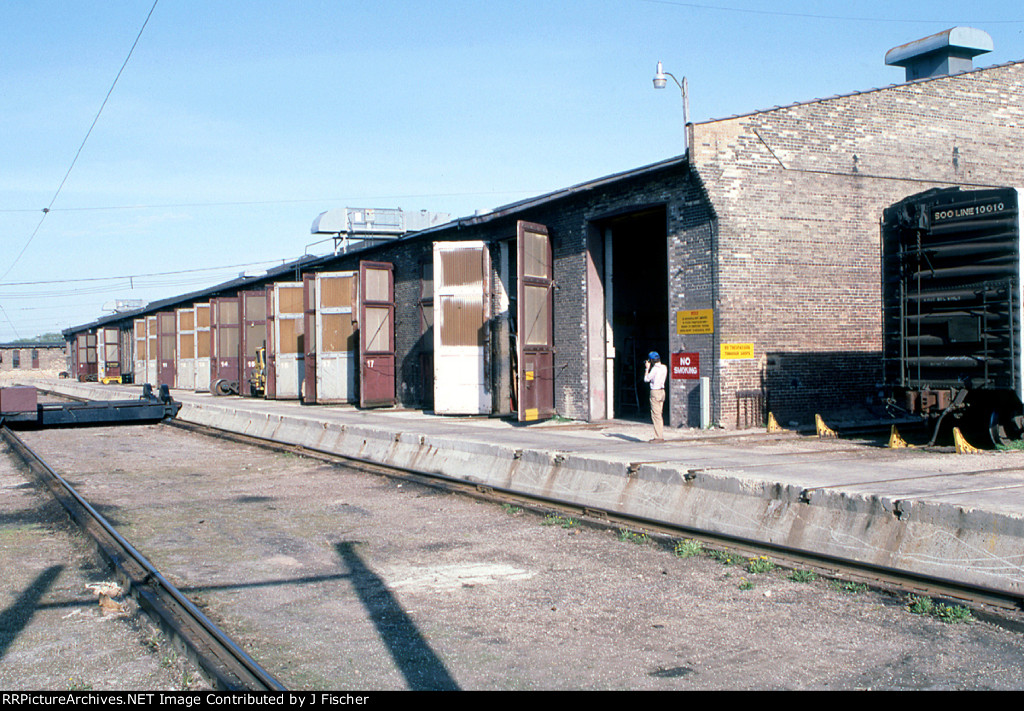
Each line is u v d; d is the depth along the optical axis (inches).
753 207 698.2
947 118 786.8
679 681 209.8
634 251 1031.6
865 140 749.3
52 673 220.5
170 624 242.8
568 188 815.1
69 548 377.4
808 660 223.8
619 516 412.2
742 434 658.2
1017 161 818.8
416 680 213.3
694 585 300.8
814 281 725.3
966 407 536.7
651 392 614.9
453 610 275.4
